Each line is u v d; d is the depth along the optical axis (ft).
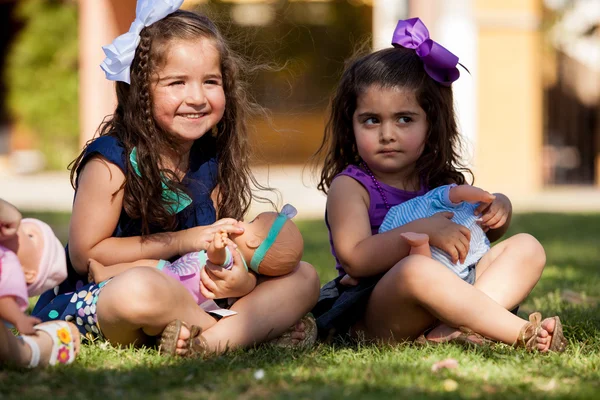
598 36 65.05
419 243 11.94
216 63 12.76
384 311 12.05
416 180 13.58
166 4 12.58
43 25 72.54
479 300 11.60
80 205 12.25
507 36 50.03
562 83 65.82
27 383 9.66
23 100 72.74
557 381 10.00
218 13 16.25
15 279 9.89
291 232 11.98
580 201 48.52
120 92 12.94
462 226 12.45
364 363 10.78
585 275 20.97
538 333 11.53
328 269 21.09
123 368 10.39
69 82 72.74
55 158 73.46
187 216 12.94
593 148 64.34
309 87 74.02
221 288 11.65
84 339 11.98
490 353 11.34
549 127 66.13
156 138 12.53
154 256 12.24
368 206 13.17
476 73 49.96
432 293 11.53
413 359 11.06
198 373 10.11
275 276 12.12
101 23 50.16
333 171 14.02
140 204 12.30
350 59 14.52
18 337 10.44
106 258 12.21
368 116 13.12
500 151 50.78
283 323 11.95
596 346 12.27
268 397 9.09
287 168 65.82
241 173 13.57
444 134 13.43
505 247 12.84
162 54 12.36
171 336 11.00
